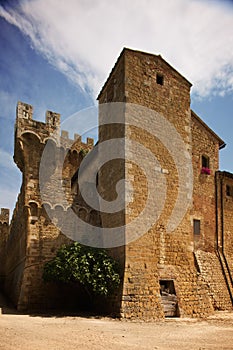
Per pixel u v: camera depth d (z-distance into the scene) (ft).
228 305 64.49
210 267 66.33
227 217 74.02
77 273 50.70
